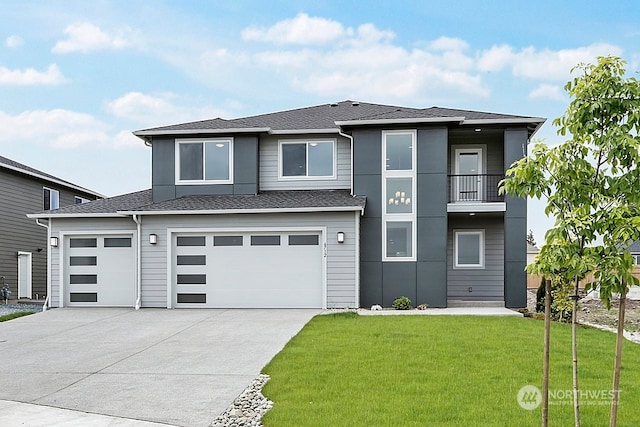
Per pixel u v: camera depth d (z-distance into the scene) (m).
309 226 16.03
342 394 6.82
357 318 13.48
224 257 16.34
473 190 18.39
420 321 12.78
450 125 16.89
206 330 12.20
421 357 8.72
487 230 18.75
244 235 16.31
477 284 18.69
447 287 17.98
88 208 17.67
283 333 11.55
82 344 11.01
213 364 8.91
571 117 4.79
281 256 16.16
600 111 4.70
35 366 9.13
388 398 6.61
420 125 16.81
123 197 19.23
